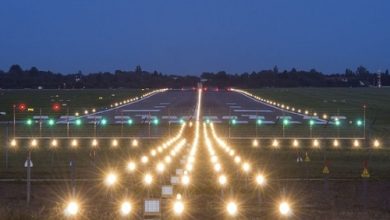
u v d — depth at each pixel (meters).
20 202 31.14
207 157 49.28
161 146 54.56
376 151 54.97
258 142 62.03
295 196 32.81
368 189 35.75
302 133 70.62
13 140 61.19
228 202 28.84
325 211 28.81
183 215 27.02
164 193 28.00
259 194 31.45
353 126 78.94
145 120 86.38
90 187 35.50
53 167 44.00
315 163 46.94
